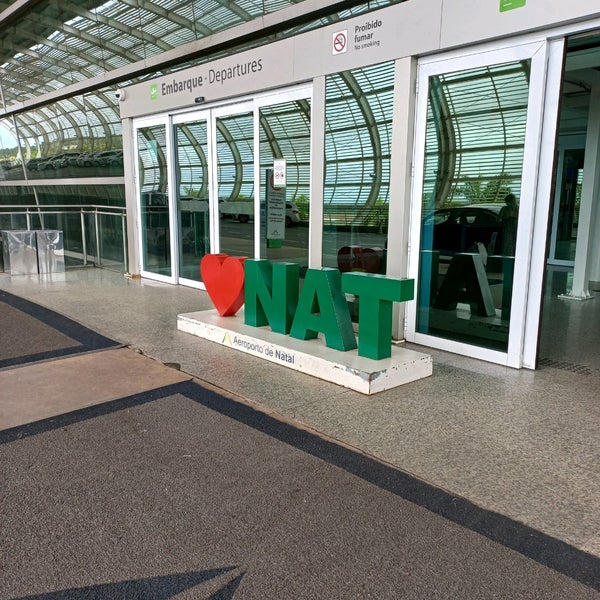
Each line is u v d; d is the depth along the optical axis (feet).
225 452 9.80
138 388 12.99
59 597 6.30
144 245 29.71
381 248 17.13
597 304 24.29
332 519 7.80
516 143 13.89
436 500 8.30
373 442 10.23
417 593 6.36
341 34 16.96
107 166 36.22
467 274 15.43
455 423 11.10
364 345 13.66
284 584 6.51
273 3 19.97
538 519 7.83
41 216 32.99
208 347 16.48
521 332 14.43
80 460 9.49
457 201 15.39
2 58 44.88
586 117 30.73
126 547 7.19
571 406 12.04
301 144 19.60
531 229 13.89
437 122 15.42
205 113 23.91
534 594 6.34
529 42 13.20
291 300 15.80
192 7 23.53
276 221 21.31
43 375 13.87
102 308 21.88
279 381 13.53
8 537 7.39
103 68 31.99
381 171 16.74
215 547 7.19
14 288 26.53
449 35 14.37
